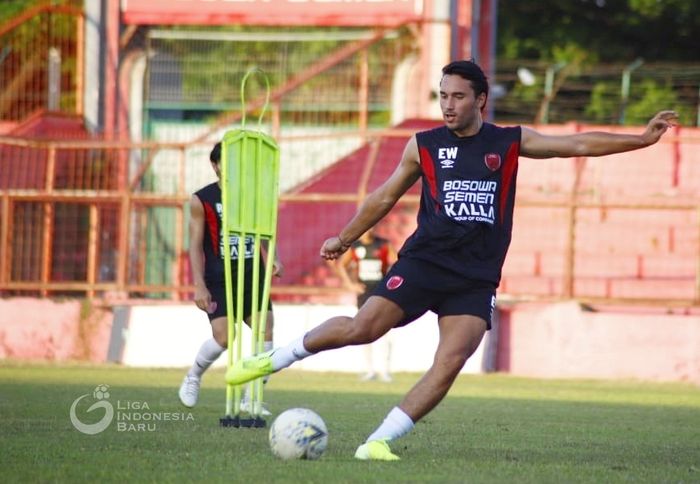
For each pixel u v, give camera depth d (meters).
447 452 24.31
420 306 21.64
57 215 71.31
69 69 100.44
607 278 73.31
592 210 78.31
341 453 23.09
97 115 88.94
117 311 64.25
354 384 52.09
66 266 71.62
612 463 23.05
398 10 86.50
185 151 75.00
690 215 77.81
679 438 29.47
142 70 90.50
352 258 59.34
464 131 21.80
